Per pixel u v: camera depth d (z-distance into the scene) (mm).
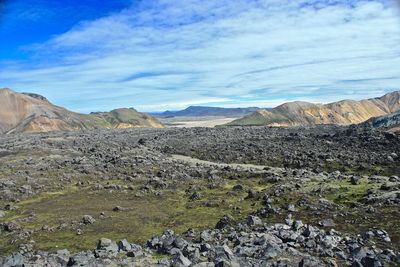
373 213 59781
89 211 84188
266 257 38594
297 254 39531
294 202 74812
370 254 39062
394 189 73062
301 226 51375
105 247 42938
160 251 42750
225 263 35469
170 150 188375
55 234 68688
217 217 75062
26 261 37688
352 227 53688
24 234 68438
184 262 36688
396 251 41531
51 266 36812
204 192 99500
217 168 131250
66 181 114062
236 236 48312
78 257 39031
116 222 75562
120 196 98562
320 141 176500
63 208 87062
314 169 119188
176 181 112438
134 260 38812
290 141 189000
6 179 111250
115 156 155625
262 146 178375
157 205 89312
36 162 139875
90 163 139375
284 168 130125
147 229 70625
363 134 170375
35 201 94000
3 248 62219
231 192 94438
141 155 160875
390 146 143875
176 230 68000
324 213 63719
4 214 82562
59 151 169375
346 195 75812
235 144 194125
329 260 37094
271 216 66875
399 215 56656
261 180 105625
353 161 125812
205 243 42969
